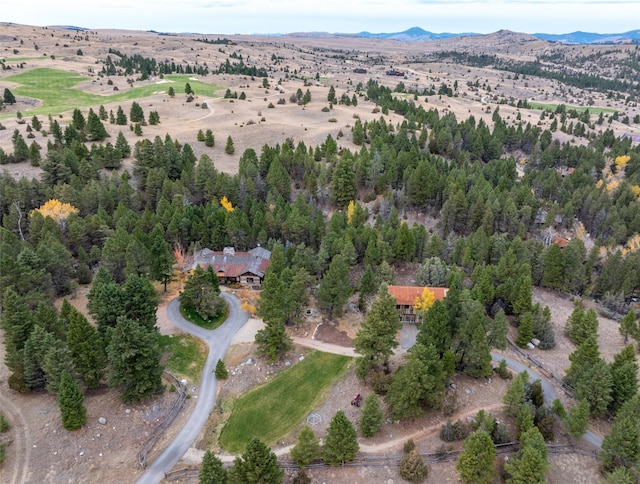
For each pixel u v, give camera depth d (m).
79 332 64.31
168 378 72.81
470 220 126.81
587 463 59.59
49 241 91.19
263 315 78.38
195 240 112.94
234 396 70.94
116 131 187.75
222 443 62.56
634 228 134.25
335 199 141.38
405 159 151.75
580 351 71.38
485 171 159.75
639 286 106.75
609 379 64.06
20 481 54.28
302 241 115.75
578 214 150.50
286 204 124.50
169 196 128.50
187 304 89.81
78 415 59.59
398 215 133.62
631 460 55.44
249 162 144.00
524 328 82.56
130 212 112.19
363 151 154.50
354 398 69.12
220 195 133.00
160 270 94.19
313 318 89.94
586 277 108.81
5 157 144.50
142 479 56.47
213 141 180.75
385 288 77.81
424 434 62.75
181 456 60.06
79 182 125.94
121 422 63.53
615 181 169.62
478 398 68.94
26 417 62.00
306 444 56.12
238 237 113.38
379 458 59.16
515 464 54.31
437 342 68.62
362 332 70.75
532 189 157.75
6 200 115.38
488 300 91.62
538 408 64.50
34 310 77.50
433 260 100.81
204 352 80.38
